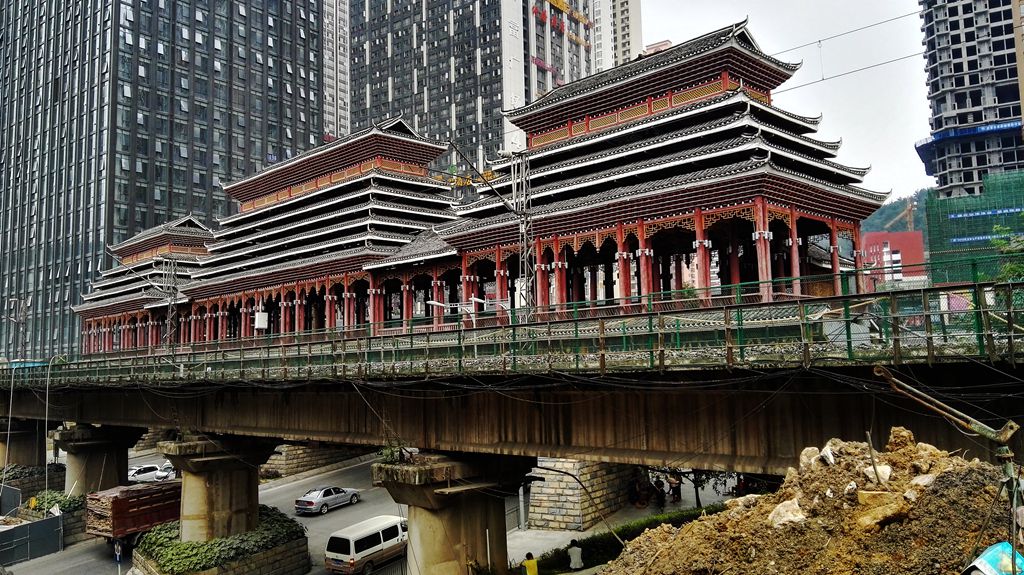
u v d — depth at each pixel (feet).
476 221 167.02
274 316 275.39
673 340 77.97
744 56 146.10
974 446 62.75
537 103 176.45
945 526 50.52
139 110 398.01
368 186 233.35
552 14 640.58
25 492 219.41
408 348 103.60
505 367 88.53
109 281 349.00
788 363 67.26
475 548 110.01
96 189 387.14
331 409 123.75
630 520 160.66
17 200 445.37
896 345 61.41
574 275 185.47
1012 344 56.29
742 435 76.38
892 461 57.41
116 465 201.26
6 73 474.08
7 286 442.09
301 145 477.36
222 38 443.32
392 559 148.46
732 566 56.03
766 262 117.80
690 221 127.34
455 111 601.21
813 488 58.34
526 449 94.58
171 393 155.84
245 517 152.97
